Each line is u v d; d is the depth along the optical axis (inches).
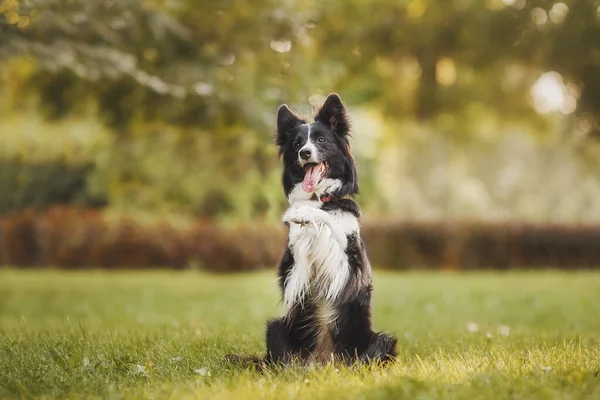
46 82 556.4
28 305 514.3
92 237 769.6
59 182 895.7
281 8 506.0
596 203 991.0
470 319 405.4
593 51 869.2
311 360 223.0
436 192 985.5
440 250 807.7
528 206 1001.5
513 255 806.5
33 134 889.5
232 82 507.2
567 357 217.6
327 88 569.3
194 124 539.8
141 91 511.2
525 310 445.4
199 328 310.3
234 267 752.3
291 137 243.1
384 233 807.1
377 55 999.0
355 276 219.5
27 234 778.2
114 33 430.0
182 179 740.0
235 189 733.9
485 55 982.4
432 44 1012.5
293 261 221.8
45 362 221.6
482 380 184.9
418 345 269.0
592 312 430.3
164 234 762.2
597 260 802.8
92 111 588.1
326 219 220.1
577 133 1023.0
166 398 179.6
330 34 913.5
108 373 213.5
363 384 189.3
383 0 978.7
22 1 350.3
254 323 379.9
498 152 1057.5
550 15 898.1
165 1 462.0
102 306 498.9
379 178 876.0
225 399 176.6
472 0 954.1
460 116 1106.1
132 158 742.5
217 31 511.2
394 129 1048.8
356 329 219.9
